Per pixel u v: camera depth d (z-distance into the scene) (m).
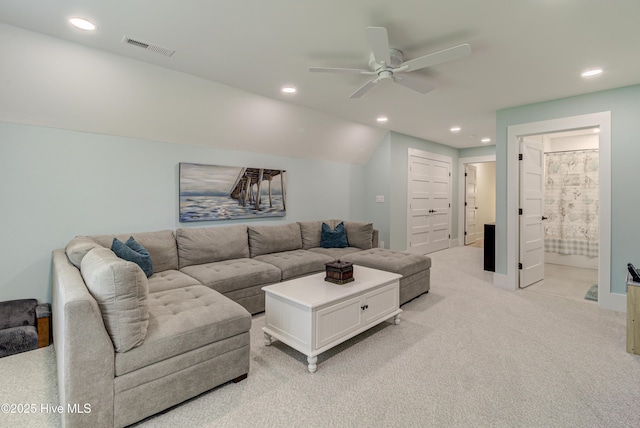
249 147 4.16
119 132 3.10
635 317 2.31
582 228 5.41
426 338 2.59
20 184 2.62
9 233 2.58
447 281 4.34
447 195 7.10
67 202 2.85
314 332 2.11
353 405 1.75
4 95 2.43
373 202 5.80
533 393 1.86
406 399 1.81
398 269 3.29
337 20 2.07
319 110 4.14
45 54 2.36
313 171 5.05
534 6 1.89
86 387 1.43
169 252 3.14
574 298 3.63
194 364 1.76
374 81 2.57
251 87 3.30
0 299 2.55
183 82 3.02
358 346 2.45
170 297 2.23
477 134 5.76
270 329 2.45
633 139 3.17
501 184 4.06
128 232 3.21
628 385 1.94
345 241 4.64
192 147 3.66
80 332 1.42
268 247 3.98
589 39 2.28
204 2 1.88
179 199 3.54
